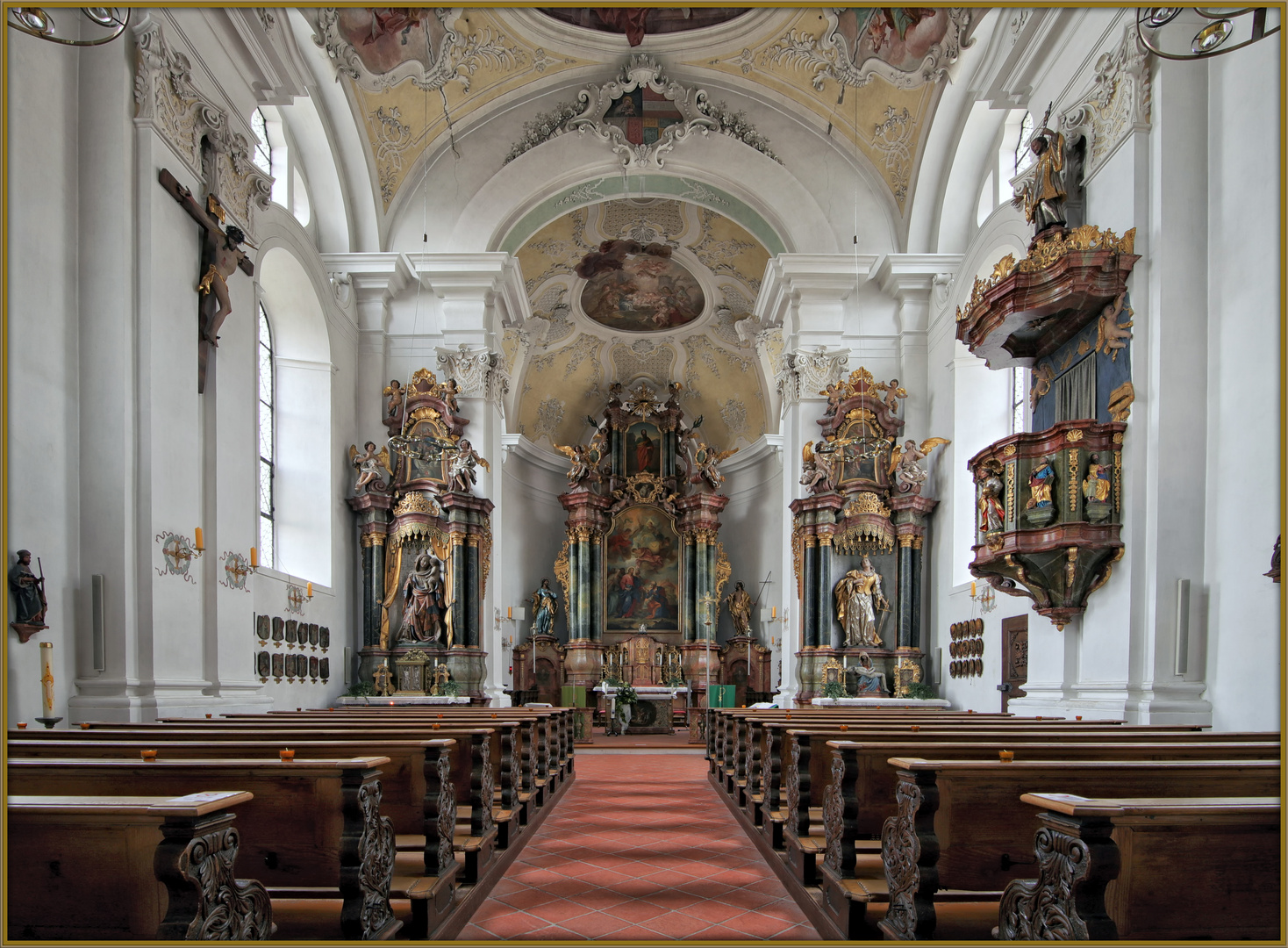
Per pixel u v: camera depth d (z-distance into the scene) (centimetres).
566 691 1947
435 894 462
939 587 1680
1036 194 1029
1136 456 881
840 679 1677
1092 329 968
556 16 1677
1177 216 871
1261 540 766
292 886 395
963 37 1455
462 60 1684
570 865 673
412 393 1716
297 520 1555
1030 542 937
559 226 2236
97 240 870
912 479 1691
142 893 295
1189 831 308
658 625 2517
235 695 1037
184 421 965
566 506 2483
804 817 591
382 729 651
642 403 2595
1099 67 970
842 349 1766
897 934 407
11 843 296
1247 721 775
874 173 1786
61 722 803
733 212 1925
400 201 1794
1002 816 397
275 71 1155
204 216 987
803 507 1725
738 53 1734
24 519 769
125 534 850
